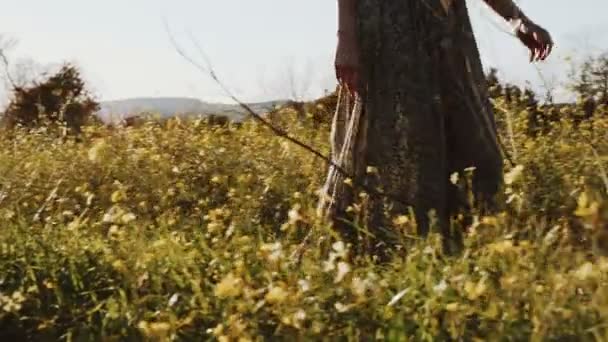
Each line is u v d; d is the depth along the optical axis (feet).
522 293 15.58
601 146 28.35
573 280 15.17
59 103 57.72
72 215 27.58
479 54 22.57
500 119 31.99
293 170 31.24
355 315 16.07
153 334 16.25
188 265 19.63
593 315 15.05
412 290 16.39
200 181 31.76
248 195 27.61
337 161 22.49
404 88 21.84
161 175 31.22
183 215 27.91
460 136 22.11
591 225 15.26
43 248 20.92
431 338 15.39
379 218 21.62
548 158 28.22
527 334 15.02
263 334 16.33
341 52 22.03
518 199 20.20
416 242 19.27
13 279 20.03
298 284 16.71
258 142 37.06
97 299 19.42
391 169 21.79
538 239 17.51
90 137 42.04
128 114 43.11
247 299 16.48
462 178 22.08
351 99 22.63
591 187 23.52
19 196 28.96
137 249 20.79
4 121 54.34
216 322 17.28
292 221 20.67
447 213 22.03
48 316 18.93
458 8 22.17
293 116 41.09
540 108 37.06
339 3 22.17
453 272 16.98
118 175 31.63
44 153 36.91
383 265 19.76
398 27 21.97
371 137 21.98
